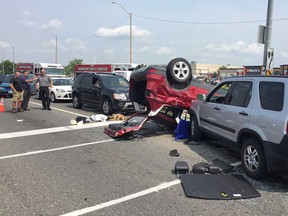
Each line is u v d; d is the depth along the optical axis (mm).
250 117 5703
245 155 5816
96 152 7457
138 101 10391
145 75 9523
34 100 21438
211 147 7984
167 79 9336
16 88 14727
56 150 7625
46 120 12336
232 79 6910
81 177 5672
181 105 9469
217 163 6301
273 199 4766
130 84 10367
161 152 7484
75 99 16625
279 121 4977
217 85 7512
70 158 6914
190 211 4336
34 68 37500
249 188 5102
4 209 4375
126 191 5039
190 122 8898
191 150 7680
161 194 4922
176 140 8797
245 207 4473
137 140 8820
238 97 6418
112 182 5434
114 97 13477
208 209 4398
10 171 5984
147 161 6715
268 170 5258
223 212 4309
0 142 8461
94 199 4727
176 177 5707
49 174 5824
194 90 9539
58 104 19000
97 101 14688
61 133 9758
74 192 4984
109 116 13047
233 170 6125
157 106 9273
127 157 7027
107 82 14617
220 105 7008
